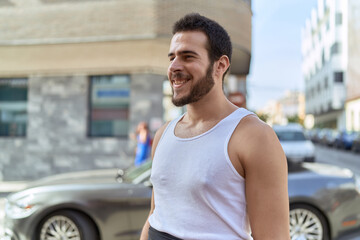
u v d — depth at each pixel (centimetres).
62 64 980
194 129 134
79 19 857
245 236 120
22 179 1038
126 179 449
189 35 130
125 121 1016
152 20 792
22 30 889
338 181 424
